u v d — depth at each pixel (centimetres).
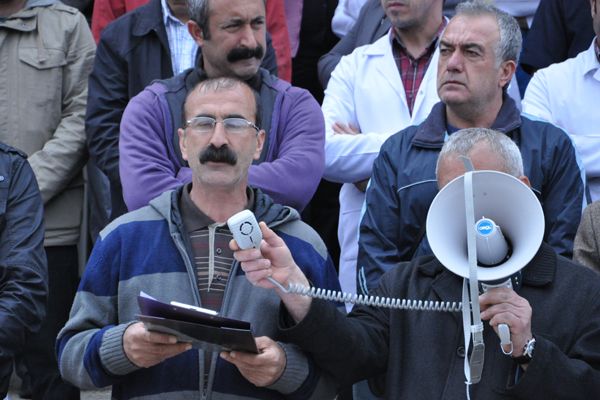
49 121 1719
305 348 1088
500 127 1370
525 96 1616
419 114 1580
